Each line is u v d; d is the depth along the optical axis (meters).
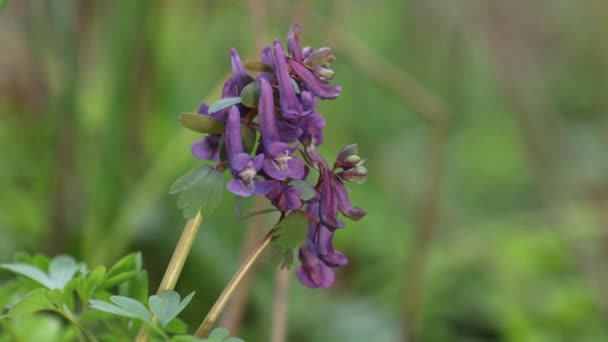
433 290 0.89
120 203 0.80
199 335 0.54
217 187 0.52
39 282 0.56
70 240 0.77
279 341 0.66
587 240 0.99
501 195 1.20
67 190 0.77
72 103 0.78
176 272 0.54
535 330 0.86
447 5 1.21
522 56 1.08
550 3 1.56
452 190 1.17
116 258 0.77
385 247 0.99
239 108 0.53
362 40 1.39
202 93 0.93
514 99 1.01
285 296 0.67
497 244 0.98
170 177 0.85
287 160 0.52
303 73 0.53
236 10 1.02
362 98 1.27
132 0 0.82
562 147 1.11
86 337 0.58
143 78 0.83
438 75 1.33
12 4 0.91
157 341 0.58
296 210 0.53
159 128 0.88
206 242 0.80
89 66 0.82
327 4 1.01
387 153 1.25
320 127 0.54
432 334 0.85
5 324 0.60
